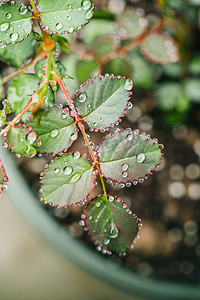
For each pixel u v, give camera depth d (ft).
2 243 1.54
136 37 1.17
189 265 1.43
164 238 1.43
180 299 1.39
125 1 1.35
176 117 1.28
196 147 1.45
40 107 0.73
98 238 0.75
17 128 0.73
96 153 0.75
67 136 0.75
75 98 0.75
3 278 1.53
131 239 0.75
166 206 1.43
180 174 1.44
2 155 1.20
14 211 1.55
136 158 0.75
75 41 1.14
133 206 1.39
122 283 1.38
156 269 1.42
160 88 1.25
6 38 0.76
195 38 1.27
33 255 1.57
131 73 1.14
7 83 0.98
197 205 1.45
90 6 0.75
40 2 0.75
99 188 1.32
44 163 1.34
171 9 1.17
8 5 0.75
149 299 1.41
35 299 1.53
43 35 0.79
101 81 0.75
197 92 1.23
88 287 1.59
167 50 1.18
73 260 1.35
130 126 1.38
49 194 0.73
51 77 0.78
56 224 1.35
